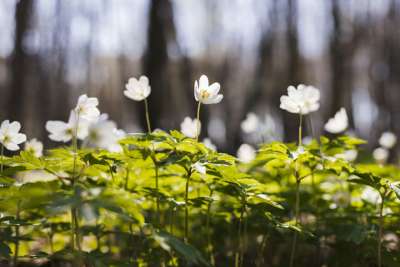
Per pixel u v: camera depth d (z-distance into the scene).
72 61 3.59
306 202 1.09
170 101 3.08
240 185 0.91
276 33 3.82
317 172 0.99
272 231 1.05
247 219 1.01
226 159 0.90
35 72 3.02
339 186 1.15
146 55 3.04
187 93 3.33
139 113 2.96
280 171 1.05
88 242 1.22
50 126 0.95
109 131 0.93
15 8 2.88
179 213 1.14
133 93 0.96
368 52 3.87
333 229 1.00
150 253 0.98
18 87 2.85
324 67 3.98
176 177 1.00
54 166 0.91
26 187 0.86
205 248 1.10
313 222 1.07
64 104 3.47
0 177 0.92
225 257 1.11
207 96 0.93
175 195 1.02
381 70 3.88
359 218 1.05
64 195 0.81
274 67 3.82
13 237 0.91
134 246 1.00
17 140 0.97
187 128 1.12
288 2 3.78
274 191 1.08
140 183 1.01
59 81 3.38
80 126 0.96
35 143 1.05
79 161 0.92
